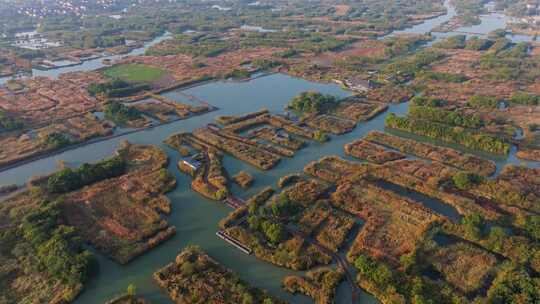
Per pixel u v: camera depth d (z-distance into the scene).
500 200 134.38
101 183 148.75
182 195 144.00
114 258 114.12
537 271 104.44
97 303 101.44
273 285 105.50
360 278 104.50
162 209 135.00
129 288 100.88
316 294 100.81
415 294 96.38
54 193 143.12
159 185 147.12
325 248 116.94
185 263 109.00
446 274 105.31
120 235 122.56
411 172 152.00
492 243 112.69
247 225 126.38
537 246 110.62
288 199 132.12
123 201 139.00
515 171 151.00
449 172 149.75
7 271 108.69
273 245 117.81
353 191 141.12
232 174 156.00
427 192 140.38
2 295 102.25
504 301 94.38
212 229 126.56
